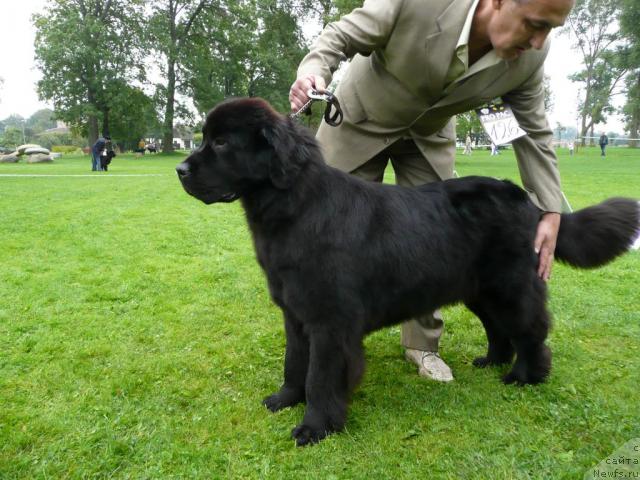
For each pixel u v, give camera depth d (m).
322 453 2.46
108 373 3.28
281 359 3.56
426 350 3.41
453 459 2.41
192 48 37.88
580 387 3.06
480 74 2.71
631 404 2.86
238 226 8.18
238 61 39.56
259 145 2.44
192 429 2.66
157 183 14.62
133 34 35.84
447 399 2.98
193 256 6.31
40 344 3.66
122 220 8.38
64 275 5.33
